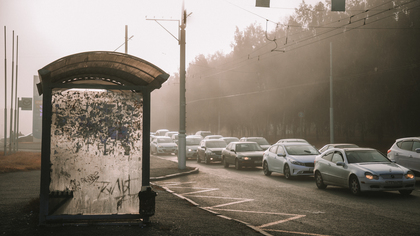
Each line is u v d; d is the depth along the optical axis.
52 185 6.84
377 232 6.78
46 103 6.71
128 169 7.13
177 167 20.67
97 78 7.59
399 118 37.25
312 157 16.09
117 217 6.78
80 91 7.03
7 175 16.16
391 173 11.00
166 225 6.92
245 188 13.47
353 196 11.31
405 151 14.91
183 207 9.25
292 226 7.37
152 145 36.34
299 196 11.48
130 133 7.17
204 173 19.03
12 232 6.21
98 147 7.06
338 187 13.73
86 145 7.03
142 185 7.00
